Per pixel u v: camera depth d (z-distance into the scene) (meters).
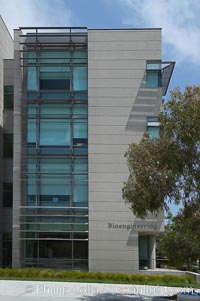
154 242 39.50
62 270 34.06
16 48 39.69
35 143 38.84
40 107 39.28
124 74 39.19
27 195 38.25
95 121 38.66
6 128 42.41
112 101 38.84
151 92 39.03
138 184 20.06
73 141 38.94
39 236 37.53
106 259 36.91
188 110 19.42
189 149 19.47
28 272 29.98
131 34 39.62
